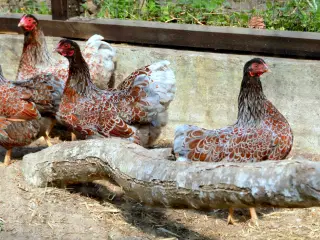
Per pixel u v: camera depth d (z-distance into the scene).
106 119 3.06
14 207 2.83
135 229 2.76
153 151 2.80
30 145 3.38
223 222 2.84
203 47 3.41
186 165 2.51
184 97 3.41
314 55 3.29
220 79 3.35
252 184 2.35
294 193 2.27
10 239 2.68
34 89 3.15
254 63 2.76
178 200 2.52
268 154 2.76
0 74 3.13
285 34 3.33
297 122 3.30
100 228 2.75
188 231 2.77
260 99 2.78
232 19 3.64
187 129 2.79
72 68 3.07
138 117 3.06
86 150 2.79
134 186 2.60
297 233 2.75
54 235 2.70
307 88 3.25
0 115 3.07
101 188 3.02
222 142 2.75
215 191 2.42
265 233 2.76
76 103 3.09
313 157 3.25
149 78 3.08
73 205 2.88
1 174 3.05
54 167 2.90
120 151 2.68
